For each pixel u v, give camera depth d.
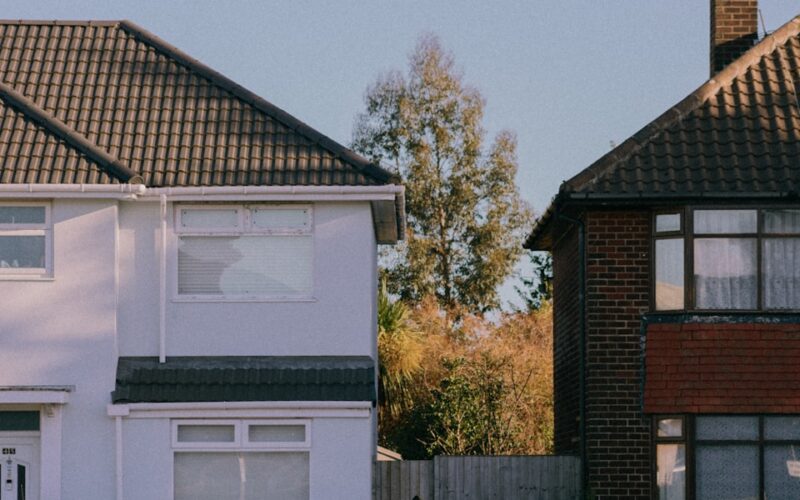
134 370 23.55
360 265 23.88
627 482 23.91
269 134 24.53
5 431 23.67
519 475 24.59
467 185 52.03
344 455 23.36
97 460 23.38
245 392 23.34
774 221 23.86
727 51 27.70
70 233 23.61
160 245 23.84
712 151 24.25
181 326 23.83
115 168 23.55
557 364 29.47
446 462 24.59
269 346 23.80
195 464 23.47
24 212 23.69
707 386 23.53
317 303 23.84
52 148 23.88
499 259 51.69
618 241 24.30
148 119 24.81
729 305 23.78
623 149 24.36
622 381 24.09
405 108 52.22
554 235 28.58
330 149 24.28
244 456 23.48
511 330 47.31
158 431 23.39
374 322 26.86
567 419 27.62
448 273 52.19
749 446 23.56
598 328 24.17
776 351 23.55
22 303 23.55
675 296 24.00
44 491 23.27
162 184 23.61
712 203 23.81
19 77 25.48
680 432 23.83
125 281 23.86
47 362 23.47
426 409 41.03
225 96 25.22
